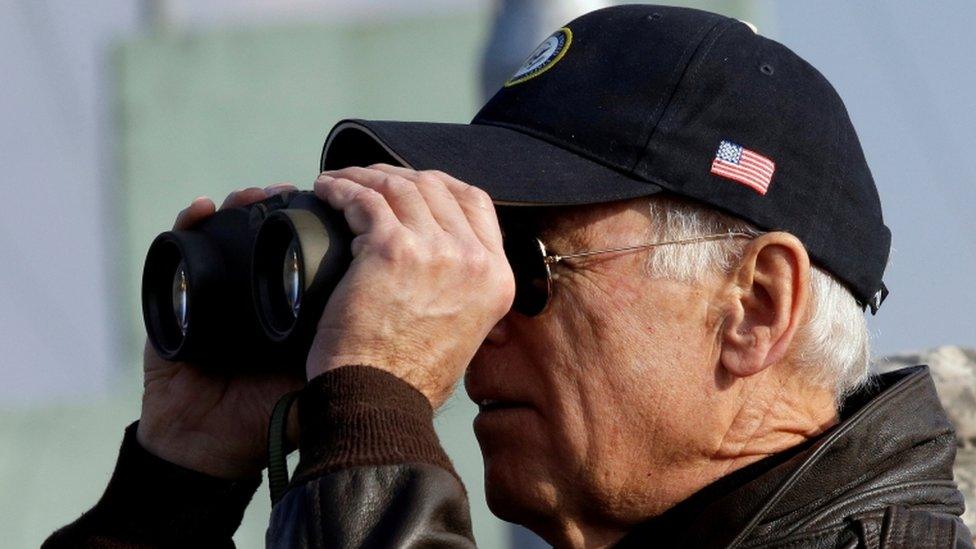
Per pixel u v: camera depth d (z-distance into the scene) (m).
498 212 7.11
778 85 7.11
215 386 7.92
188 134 19.11
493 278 6.51
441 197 6.61
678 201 7.00
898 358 9.66
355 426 6.14
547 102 7.18
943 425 7.11
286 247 6.73
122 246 18.95
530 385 7.12
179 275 7.50
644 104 7.02
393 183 6.60
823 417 7.20
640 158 6.96
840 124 7.24
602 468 7.02
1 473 16.62
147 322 7.61
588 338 7.01
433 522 6.01
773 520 6.73
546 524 7.23
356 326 6.35
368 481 6.04
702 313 6.99
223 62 19.08
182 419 7.95
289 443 7.19
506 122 7.26
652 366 6.97
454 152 6.97
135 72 19.08
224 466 7.91
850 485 6.79
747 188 6.96
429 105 19.06
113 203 18.98
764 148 7.01
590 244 7.03
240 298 7.21
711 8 15.71
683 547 6.80
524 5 10.82
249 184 19.06
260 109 19.12
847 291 7.20
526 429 7.14
